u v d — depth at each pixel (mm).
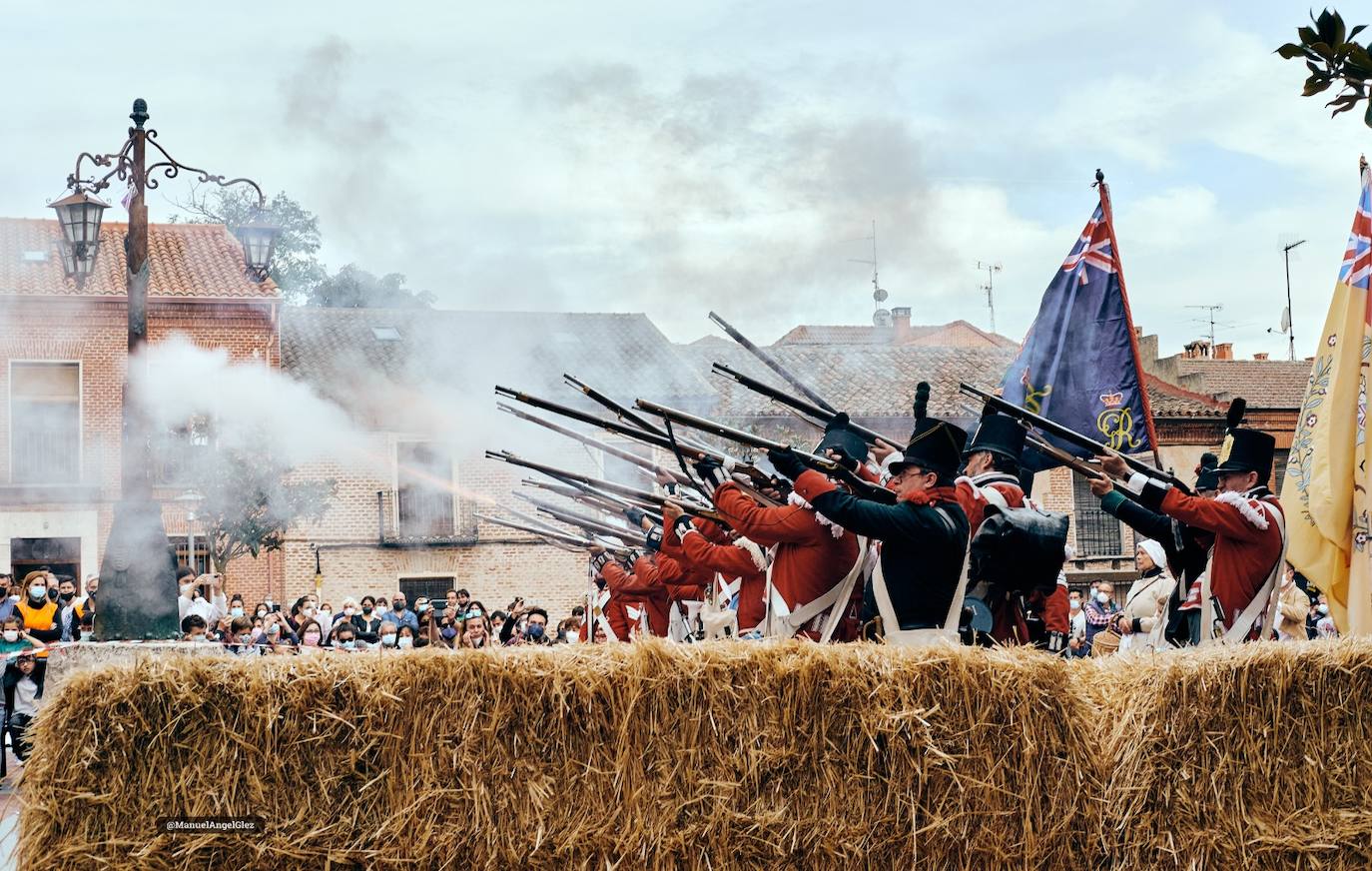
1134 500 7777
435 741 5320
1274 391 33375
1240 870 5520
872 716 5434
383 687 5316
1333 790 5594
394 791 5297
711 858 5367
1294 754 5590
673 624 11352
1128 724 5637
